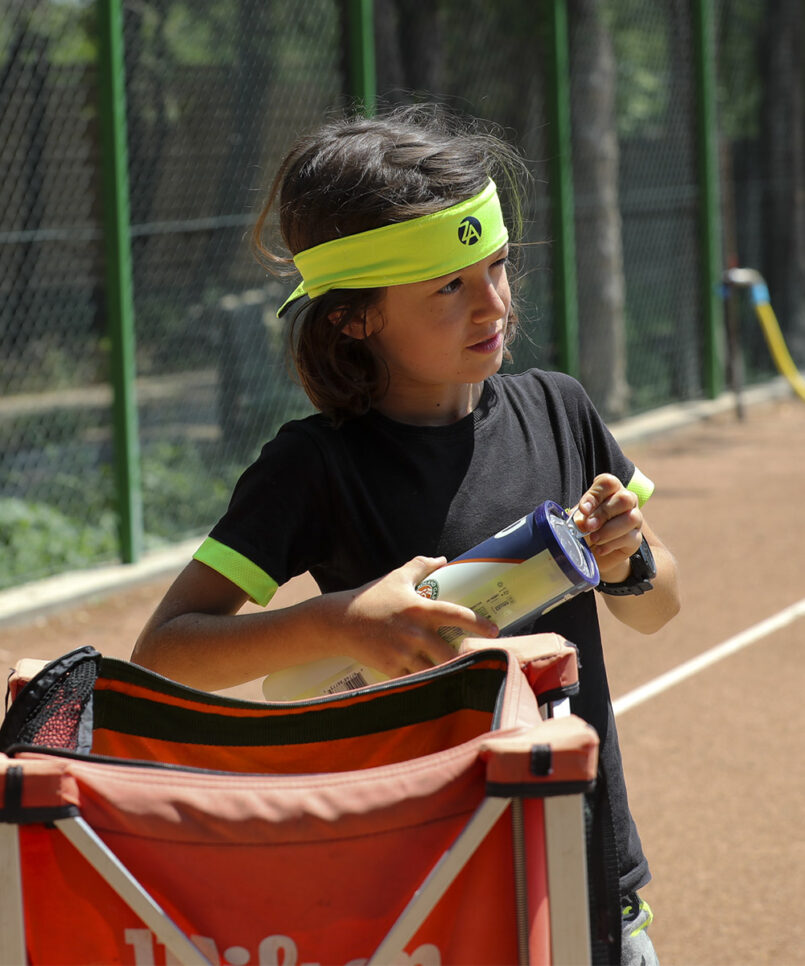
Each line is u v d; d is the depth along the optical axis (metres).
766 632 7.38
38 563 8.74
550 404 2.45
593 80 13.80
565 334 12.30
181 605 2.16
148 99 11.27
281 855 1.46
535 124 12.74
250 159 11.02
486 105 13.05
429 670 1.76
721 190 15.36
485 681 1.78
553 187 12.21
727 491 11.20
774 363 16.67
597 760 1.49
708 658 6.98
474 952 1.46
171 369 11.55
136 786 1.45
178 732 1.85
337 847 1.46
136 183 11.25
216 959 1.46
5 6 11.52
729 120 15.97
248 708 1.82
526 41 12.57
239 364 11.08
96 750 1.83
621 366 13.98
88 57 11.38
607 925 1.48
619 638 7.41
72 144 11.63
